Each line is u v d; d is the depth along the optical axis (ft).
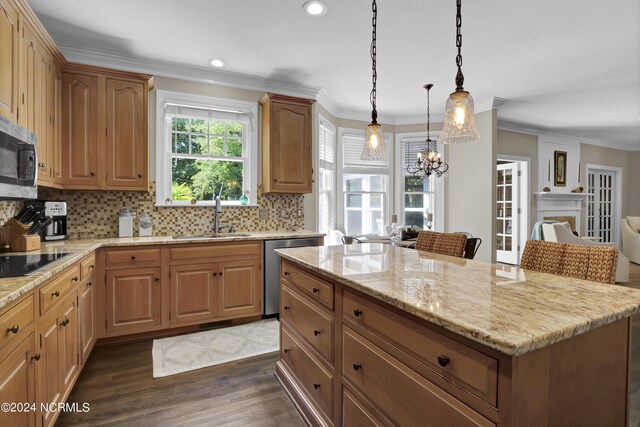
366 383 4.36
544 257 5.47
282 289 7.35
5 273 4.95
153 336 9.62
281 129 12.02
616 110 16.75
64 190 10.02
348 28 8.98
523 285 4.24
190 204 11.53
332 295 5.20
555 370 2.91
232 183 12.69
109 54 10.31
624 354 3.60
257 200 12.55
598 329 3.31
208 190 12.40
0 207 7.65
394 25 8.84
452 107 6.24
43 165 7.77
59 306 5.73
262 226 12.67
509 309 3.26
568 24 8.84
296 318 6.57
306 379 6.11
